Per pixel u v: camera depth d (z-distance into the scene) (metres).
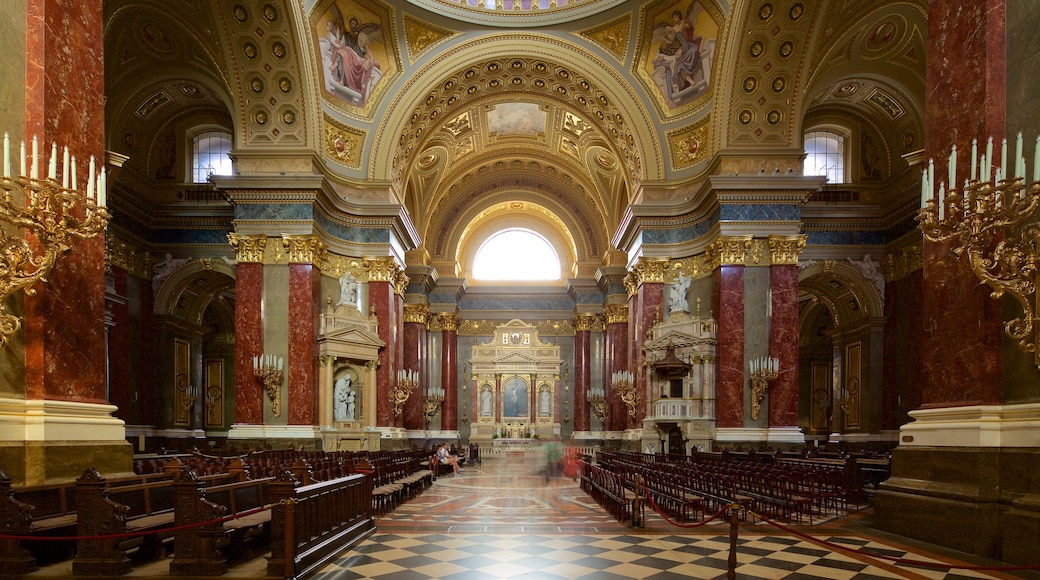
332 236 21.95
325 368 20.14
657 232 22.38
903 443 8.93
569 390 36.88
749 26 18.73
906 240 22.09
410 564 7.60
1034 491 6.99
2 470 6.71
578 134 30.08
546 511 12.23
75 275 7.70
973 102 7.90
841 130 24.22
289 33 18.66
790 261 19.20
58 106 7.46
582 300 35.97
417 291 31.89
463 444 36.22
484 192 36.84
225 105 22.52
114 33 18.70
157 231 22.88
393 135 23.23
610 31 22.80
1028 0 7.35
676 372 21.09
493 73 24.70
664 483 12.25
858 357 24.39
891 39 19.83
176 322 23.80
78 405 7.59
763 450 18.42
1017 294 6.49
